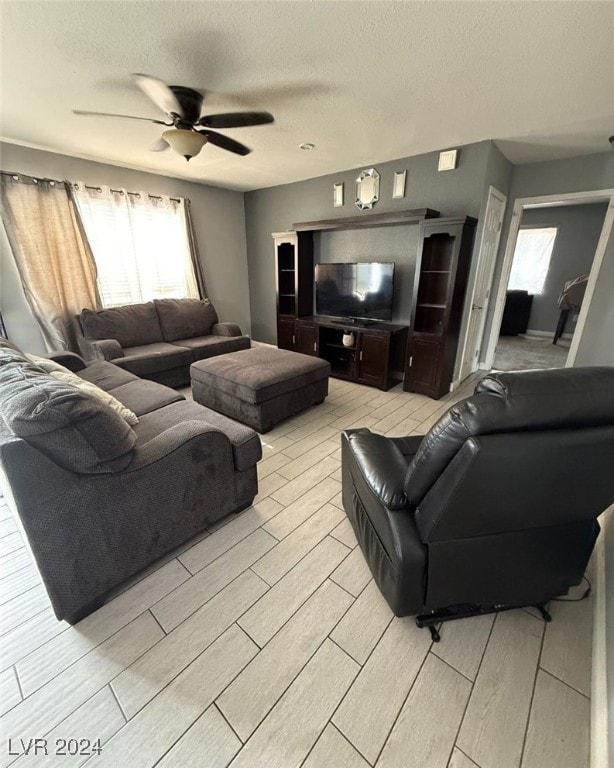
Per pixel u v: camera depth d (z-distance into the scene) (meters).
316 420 3.14
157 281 4.45
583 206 6.15
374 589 1.49
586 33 1.63
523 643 1.26
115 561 1.41
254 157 3.56
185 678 1.16
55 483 1.21
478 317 4.11
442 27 1.61
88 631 1.32
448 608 1.35
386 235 4.00
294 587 1.50
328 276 4.35
